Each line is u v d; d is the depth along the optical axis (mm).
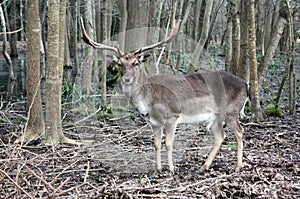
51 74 8648
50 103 8656
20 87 18641
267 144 8625
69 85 13945
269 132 9734
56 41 8594
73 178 6652
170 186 6137
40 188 5844
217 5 18891
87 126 8516
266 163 7324
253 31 10453
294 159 7562
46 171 6812
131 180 6316
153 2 13508
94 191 5746
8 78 21516
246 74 11867
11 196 5227
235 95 6988
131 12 12617
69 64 22922
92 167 7121
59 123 8758
